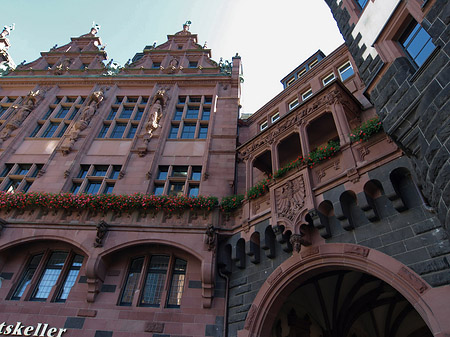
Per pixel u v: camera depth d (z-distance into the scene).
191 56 24.47
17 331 10.95
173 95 20.08
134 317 11.10
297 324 13.44
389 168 8.27
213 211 12.87
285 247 10.06
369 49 9.33
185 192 15.02
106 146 17.59
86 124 18.58
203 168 15.74
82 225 12.84
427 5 7.04
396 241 7.73
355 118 12.02
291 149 13.85
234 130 17.67
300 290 13.57
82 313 11.30
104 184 15.67
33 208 13.69
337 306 13.82
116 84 21.38
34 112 20.03
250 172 13.31
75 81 21.92
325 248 9.06
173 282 12.20
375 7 9.32
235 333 10.20
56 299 12.05
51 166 16.62
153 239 12.23
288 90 17.78
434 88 6.33
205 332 10.59
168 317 11.03
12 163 17.42
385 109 7.92
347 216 8.84
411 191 8.03
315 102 12.20
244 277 11.17
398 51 8.19
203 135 18.06
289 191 10.51
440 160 5.88
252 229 11.28
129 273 12.62
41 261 13.05
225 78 20.86
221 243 12.16
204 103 19.81
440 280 6.61
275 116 18.00
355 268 8.28
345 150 9.70
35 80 22.28
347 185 8.99
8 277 12.70
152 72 22.52
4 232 12.97
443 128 5.88
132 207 13.13
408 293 7.00
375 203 8.65
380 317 15.49
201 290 11.60
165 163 16.42
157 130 18.16
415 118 6.86
